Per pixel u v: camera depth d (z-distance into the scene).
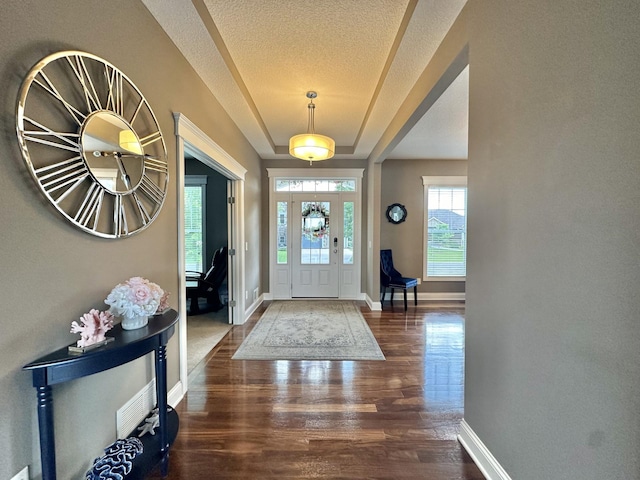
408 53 2.23
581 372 1.03
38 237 1.19
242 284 4.28
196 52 2.29
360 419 2.12
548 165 1.17
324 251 5.79
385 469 1.68
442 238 5.86
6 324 1.07
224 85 2.78
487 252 1.61
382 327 4.11
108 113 1.51
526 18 1.28
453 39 1.93
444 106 3.38
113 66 1.55
